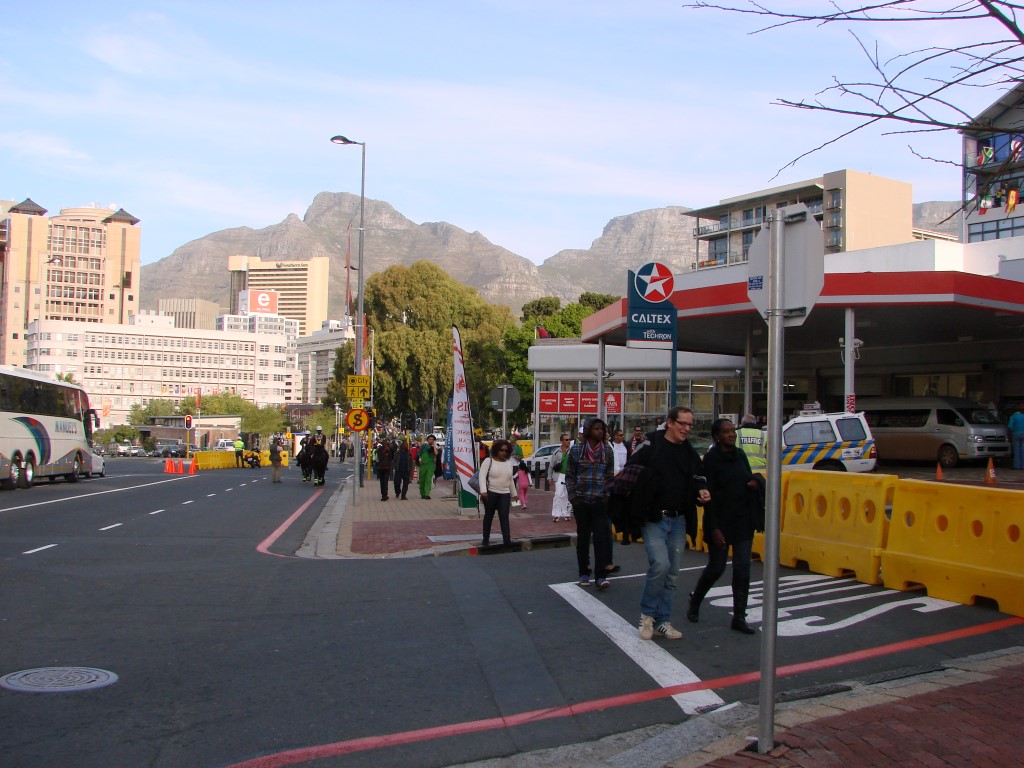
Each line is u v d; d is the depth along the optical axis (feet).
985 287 71.56
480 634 25.38
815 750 15.51
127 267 567.18
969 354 102.78
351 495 94.12
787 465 67.62
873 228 220.43
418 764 16.15
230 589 32.42
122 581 34.04
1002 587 27.78
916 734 16.24
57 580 33.99
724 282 77.61
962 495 29.81
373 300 207.31
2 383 87.10
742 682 20.93
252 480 128.26
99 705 19.01
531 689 20.42
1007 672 20.90
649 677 21.31
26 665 21.90
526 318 258.16
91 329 515.50
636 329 56.18
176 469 160.76
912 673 21.27
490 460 44.68
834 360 115.75
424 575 35.73
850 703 18.63
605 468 32.50
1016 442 81.20
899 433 87.30
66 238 548.31
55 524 55.88
